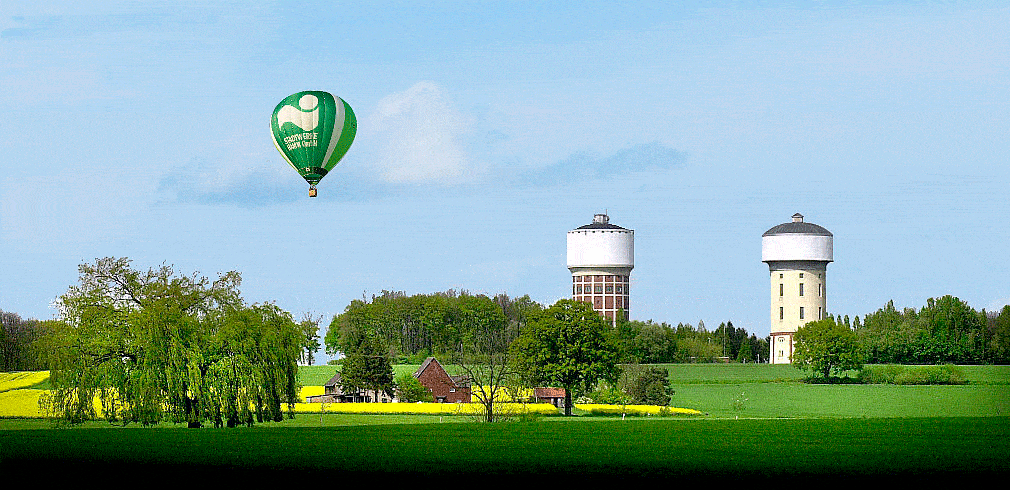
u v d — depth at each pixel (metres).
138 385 131.75
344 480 91.88
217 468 97.38
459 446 111.94
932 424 131.12
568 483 91.19
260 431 125.19
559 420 146.38
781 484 91.31
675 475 94.88
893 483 91.19
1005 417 140.38
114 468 97.38
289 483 90.50
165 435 120.31
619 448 110.50
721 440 116.62
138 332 133.12
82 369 132.25
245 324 137.50
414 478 92.88
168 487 89.00
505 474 95.12
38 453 106.00
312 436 119.81
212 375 134.50
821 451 107.81
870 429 125.94
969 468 97.81
